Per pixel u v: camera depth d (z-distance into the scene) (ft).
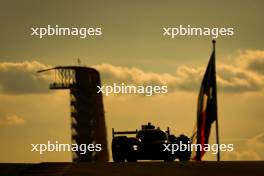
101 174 200.34
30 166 228.22
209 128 365.20
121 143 323.16
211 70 370.94
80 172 206.18
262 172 201.57
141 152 320.70
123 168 218.79
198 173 200.34
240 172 201.87
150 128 336.70
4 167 224.53
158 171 207.51
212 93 368.68
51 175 198.08
